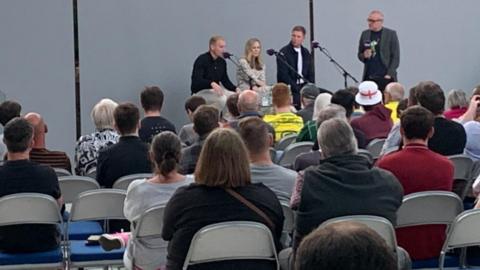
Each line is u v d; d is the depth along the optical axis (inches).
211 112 223.6
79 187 219.3
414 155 183.8
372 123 271.9
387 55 436.5
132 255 183.2
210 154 154.7
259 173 184.4
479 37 474.0
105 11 423.8
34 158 243.6
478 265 186.9
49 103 419.5
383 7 460.8
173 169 183.0
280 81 427.5
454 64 471.8
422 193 175.5
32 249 198.4
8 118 264.7
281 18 445.7
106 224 217.2
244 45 441.4
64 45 420.2
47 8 417.7
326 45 454.0
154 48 430.3
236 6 439.2
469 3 470.6
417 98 229.5
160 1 430.0
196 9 434.6
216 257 155.8
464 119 261.7
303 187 159.8
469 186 222.4
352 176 159.6
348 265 66.0
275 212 157.0
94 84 424.5
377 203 158.6
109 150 225.9
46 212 191.3
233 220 154.2
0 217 189.5
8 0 413.7
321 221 156.8
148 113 288.4
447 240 173.3
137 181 185.2
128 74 427.8
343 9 455.2
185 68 434.6
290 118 306.0
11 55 414.9
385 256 66.6
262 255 157.5
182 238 154.3
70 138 422.3
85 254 198.1
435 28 467.8
